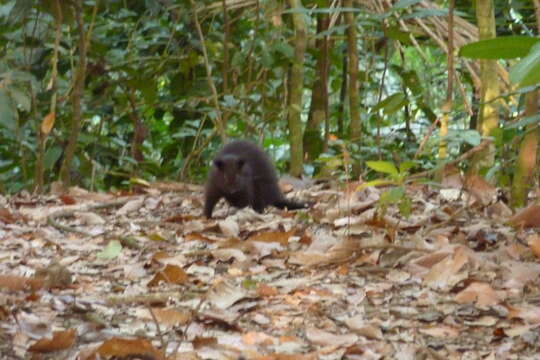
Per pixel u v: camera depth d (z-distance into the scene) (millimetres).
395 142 13914
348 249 7000
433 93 15383
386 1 11352
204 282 6457
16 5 11008
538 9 7863
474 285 5922
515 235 7543
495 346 5004
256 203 10641
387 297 6023
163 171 14516
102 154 14133
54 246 7809
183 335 5051
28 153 13867
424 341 5105
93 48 13156
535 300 5840
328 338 5062
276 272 6828
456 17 11398
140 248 7750
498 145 7930
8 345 4875
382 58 14867
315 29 15203
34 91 12062
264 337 5066
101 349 4648
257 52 13914
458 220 8328
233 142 11148
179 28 14359
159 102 14133
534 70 4781
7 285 6141
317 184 12031
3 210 9117
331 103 16984
